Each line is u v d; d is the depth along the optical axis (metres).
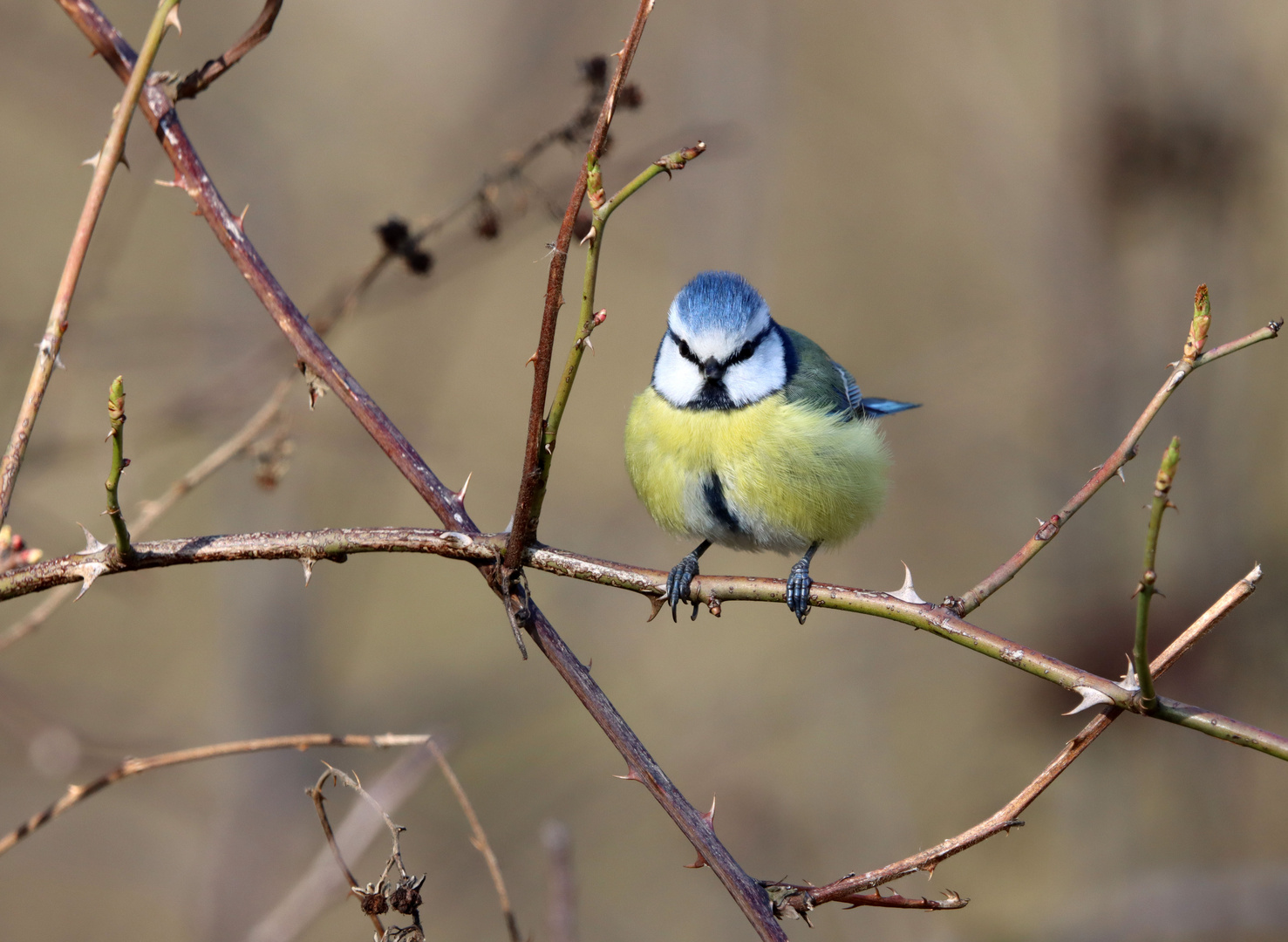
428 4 15.15
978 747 12.82
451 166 12.74
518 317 16.36
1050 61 14.20
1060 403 12.48
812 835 12.21
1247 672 10.77
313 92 14.40
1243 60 11.35
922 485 14.23
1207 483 11.38
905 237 16.14
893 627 13.66
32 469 9.32
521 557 4.50
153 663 13.88
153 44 4.16
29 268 14.20
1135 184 11.73
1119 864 11.11
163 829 12.07
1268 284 11.59
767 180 13.86
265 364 9.79
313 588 12.86
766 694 13.34
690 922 12.16
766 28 13.86
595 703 4.46
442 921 11.59
